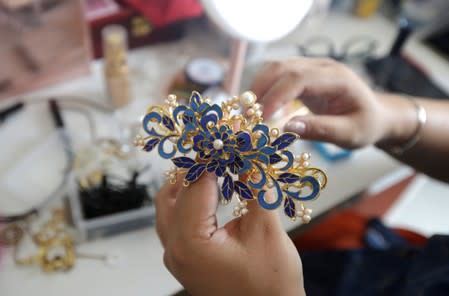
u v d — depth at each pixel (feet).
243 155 0.69
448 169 1.22
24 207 1.13
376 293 1.22
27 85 1.40
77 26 1.32
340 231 1.49
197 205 0.69
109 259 1.06
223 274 0.66
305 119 0.96
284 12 1.04
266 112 0.98
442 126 1.15
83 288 1.01
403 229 1.59
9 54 1.27
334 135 0.98
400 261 1.27
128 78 1.35
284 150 0.68
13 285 1.00
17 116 1.33
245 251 0.67
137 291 1.02
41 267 1.03
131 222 1.10
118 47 1.27
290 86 0.97
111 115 1.40
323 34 1.86
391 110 1.10
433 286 1.08
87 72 1.49
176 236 0.70
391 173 1.38
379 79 1.66
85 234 1.07
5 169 1.20
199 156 0.71
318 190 0.68
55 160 1.24
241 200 0.71
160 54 1.62
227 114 0.71
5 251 1.05
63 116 1.36
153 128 0.72
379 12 2.04
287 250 0.67
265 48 1.67
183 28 1.65
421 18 1.77
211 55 1.65
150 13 1.48
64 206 1.14
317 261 1.31
